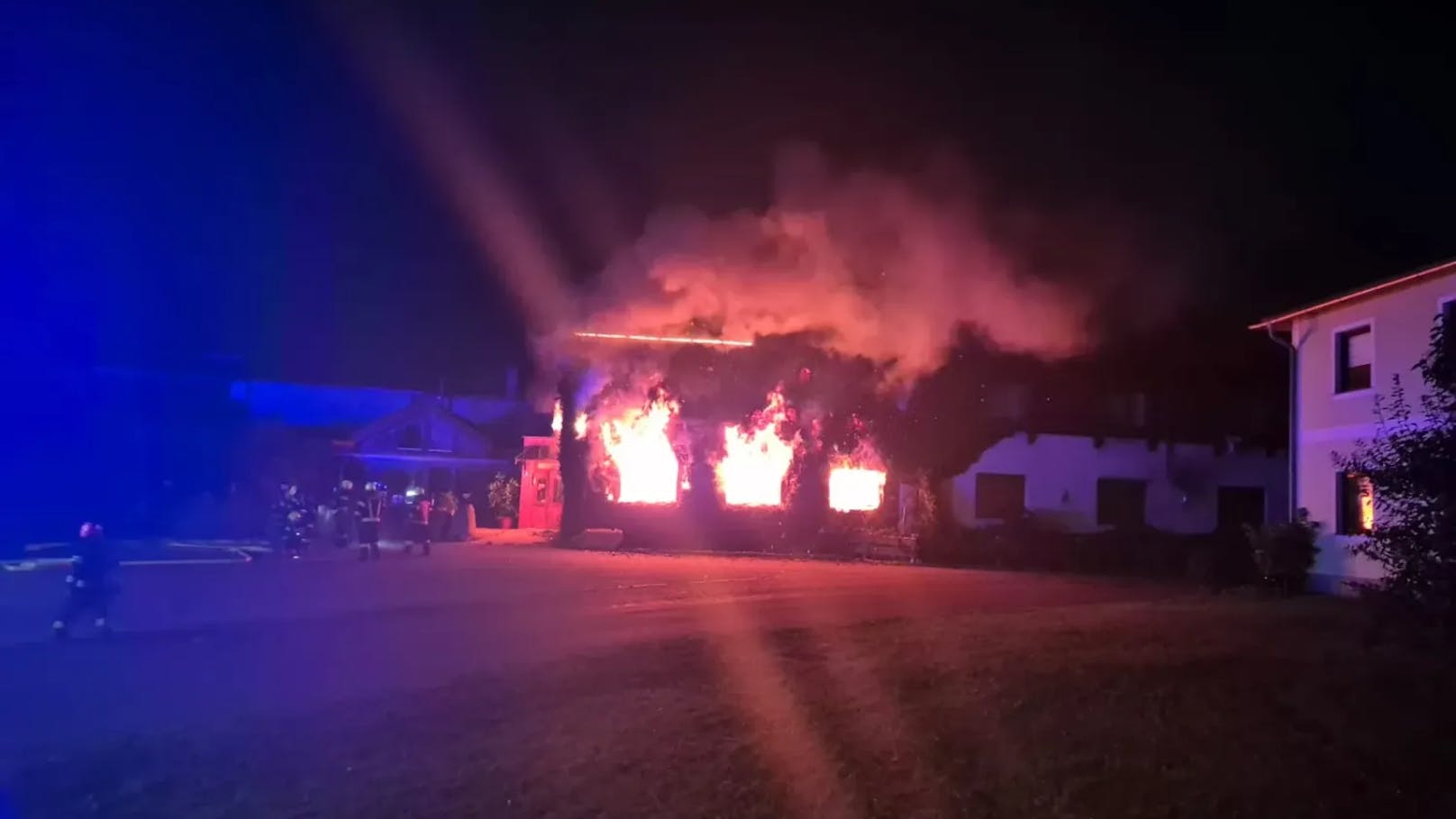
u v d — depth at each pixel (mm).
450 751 6953
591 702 8312
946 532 27094
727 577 19797
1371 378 17891
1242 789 5875
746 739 7180
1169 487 29422
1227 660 9336
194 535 30391
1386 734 6789
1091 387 29500
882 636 11602
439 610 14336
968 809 5754
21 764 6750
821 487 27469
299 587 17125
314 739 7289
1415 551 6328
